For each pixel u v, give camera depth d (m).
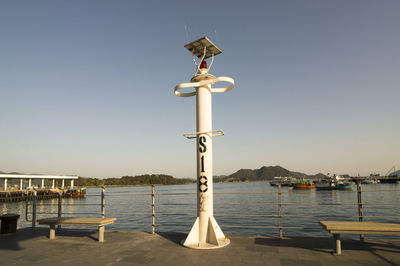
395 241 5.34
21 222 23.73
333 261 4.25
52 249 5.33
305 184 81.56
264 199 51.28
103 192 6.92
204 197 5.62
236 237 5.97
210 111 5.92
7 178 59.25
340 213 26.23
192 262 4.37
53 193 67.88
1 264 4.44
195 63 6.26
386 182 135.88
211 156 5.81
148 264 4.33
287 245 5.23
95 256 4.82
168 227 19.75
